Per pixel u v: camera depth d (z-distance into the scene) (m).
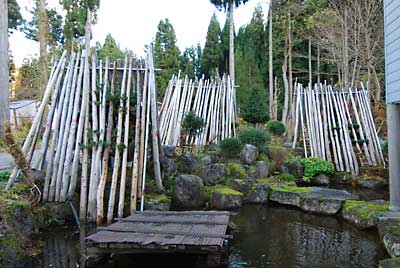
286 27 20.81
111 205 6.62
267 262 4.67
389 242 4.78
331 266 4.50
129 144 7.31
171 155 9.44
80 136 7.22
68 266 4.52
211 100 12.16
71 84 7.64
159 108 12.30
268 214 7.39
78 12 18.30
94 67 7.75
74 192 7.03
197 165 9.17
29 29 22.05
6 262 4.41
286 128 14.72
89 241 4.42
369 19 15.06
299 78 24.06
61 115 7.36
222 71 29.41
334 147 11.38
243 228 6.33
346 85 15.54
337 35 17.38
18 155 6.27
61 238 5.64
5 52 9.70
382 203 6.88
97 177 6.87
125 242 4.36
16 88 27.22
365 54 15.80
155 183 7.68
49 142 7.64
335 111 11.78
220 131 11.96
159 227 5.11
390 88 6.23
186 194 7.89
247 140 10.64
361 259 4.73
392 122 6.25
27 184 6.52
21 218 5.41
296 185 9.46
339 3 17.61
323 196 7.68
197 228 5.05
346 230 6.13
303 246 5.30
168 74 23.41
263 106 16.25
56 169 6.93
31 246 5.18
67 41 18.42
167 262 4.74
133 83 8.00
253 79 24.16
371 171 10.62
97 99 7.51
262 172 9.66
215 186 8.76
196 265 4.55
